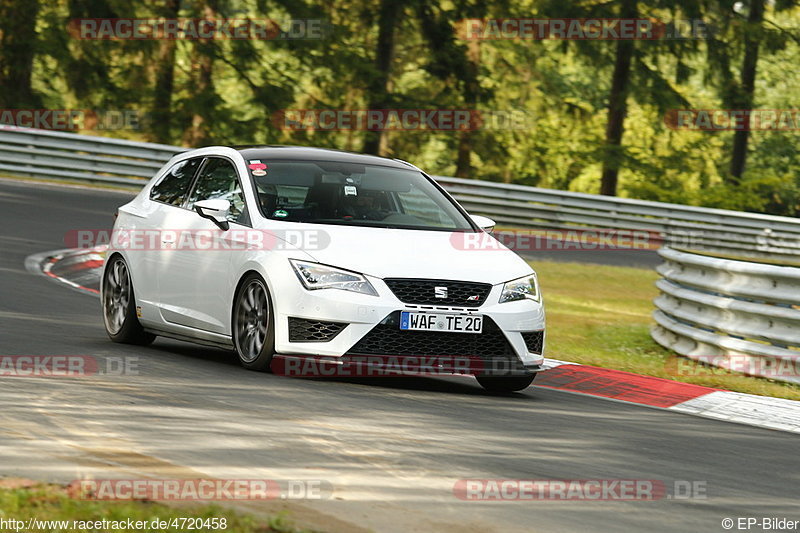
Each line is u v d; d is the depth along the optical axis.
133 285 32.38
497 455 20.39
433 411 24.42
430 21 137.88
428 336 26.80
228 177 30.80
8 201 70.50
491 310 27.23
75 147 86.69
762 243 98.75
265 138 135.25
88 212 70.31
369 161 32.03
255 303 28.08
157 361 28.66
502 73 144.62
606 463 20.69
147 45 125.81
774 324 35.09
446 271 27.38
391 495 16.70
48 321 35.44
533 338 28.12
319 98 138.12
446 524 15.41
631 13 139.75
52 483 15.62
